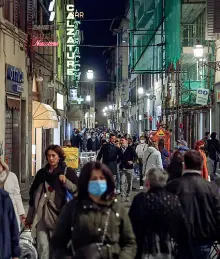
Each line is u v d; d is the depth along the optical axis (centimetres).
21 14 3184
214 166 3303
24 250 1205
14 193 1295
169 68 5638
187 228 913
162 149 2817
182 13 5059
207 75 4447
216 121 4312
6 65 2727
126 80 13475
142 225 903
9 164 2919
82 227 713
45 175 1191
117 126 15050
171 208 899
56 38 4906
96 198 729
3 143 2652
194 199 998
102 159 2675
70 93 6962
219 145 3309
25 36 3195
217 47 4250
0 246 948
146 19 8394
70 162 2928
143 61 8938
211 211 999
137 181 3481
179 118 4841
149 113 8275
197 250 1002
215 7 3884
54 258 755
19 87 2988
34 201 1199
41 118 3519
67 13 6281
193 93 4625
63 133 6000
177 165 1480
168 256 895
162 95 6450
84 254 701
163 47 6391
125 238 738
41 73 4034
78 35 7031
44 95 4231
